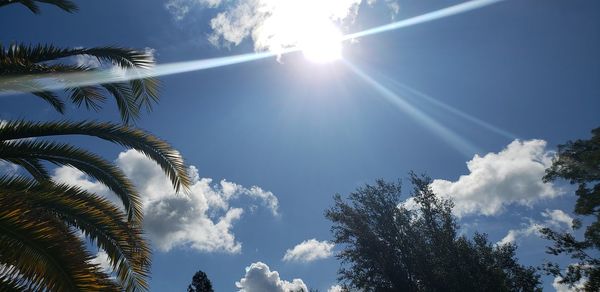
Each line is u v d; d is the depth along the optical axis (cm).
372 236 2828
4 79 678
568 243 2744
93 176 886
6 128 714
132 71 955
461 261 2725
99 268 481
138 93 997
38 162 930
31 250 432
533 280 2822
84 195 792
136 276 716
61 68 786
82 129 805
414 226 2905
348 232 2936
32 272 424
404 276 2714
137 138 892
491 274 2681
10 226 433
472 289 2611
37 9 924
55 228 465
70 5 965
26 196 568
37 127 741
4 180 669
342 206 2994
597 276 2625
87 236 677
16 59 698
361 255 2850
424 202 2925
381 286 2764
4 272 416
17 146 756
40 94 933
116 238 696
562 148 2875
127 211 948
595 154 2623
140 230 809
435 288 2658
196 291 4428
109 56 927
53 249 439
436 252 2758
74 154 842
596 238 2616
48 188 713
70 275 439
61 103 986
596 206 2638
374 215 2934
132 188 942
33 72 704
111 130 855
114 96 991
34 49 838
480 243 2884
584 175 2747
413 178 2994
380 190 2994
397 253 2805
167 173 931
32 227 441
